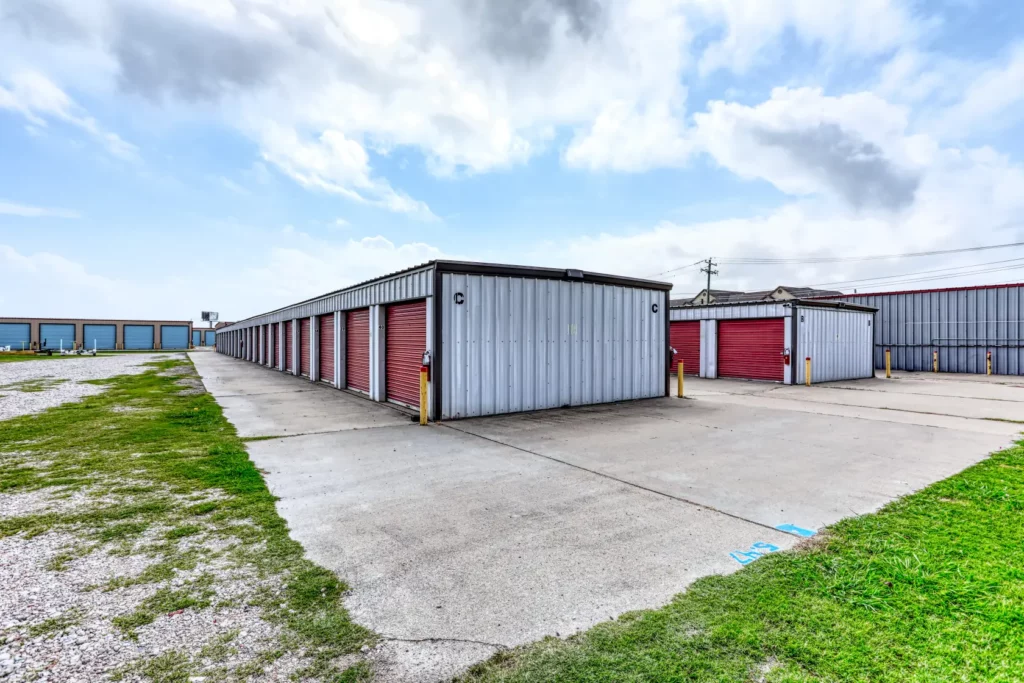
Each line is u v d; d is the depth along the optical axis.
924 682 2.15
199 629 2.63
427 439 7.64
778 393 13.69
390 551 3.63
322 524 4.16
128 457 6.34
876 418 9.41
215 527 4.08
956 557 3.35
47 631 2.61
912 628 2.56
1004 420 9.13
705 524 4.12
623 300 12.05
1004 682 2.12
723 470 5.79
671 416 9.75
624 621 2.70
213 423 8.88
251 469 5.80
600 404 11.46
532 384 10.43
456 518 4.31
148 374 20.14
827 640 2.48
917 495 4.72
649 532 3.97
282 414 10.03
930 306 21.80
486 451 6.82
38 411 10.12
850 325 18.25
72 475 5.54
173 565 3.39
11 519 4.23
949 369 21.22
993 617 2.62
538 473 5.72
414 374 10.59
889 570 3.17
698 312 18.91
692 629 2.61
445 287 9.33
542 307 10.59
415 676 2.26
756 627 2.61
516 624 2.69
